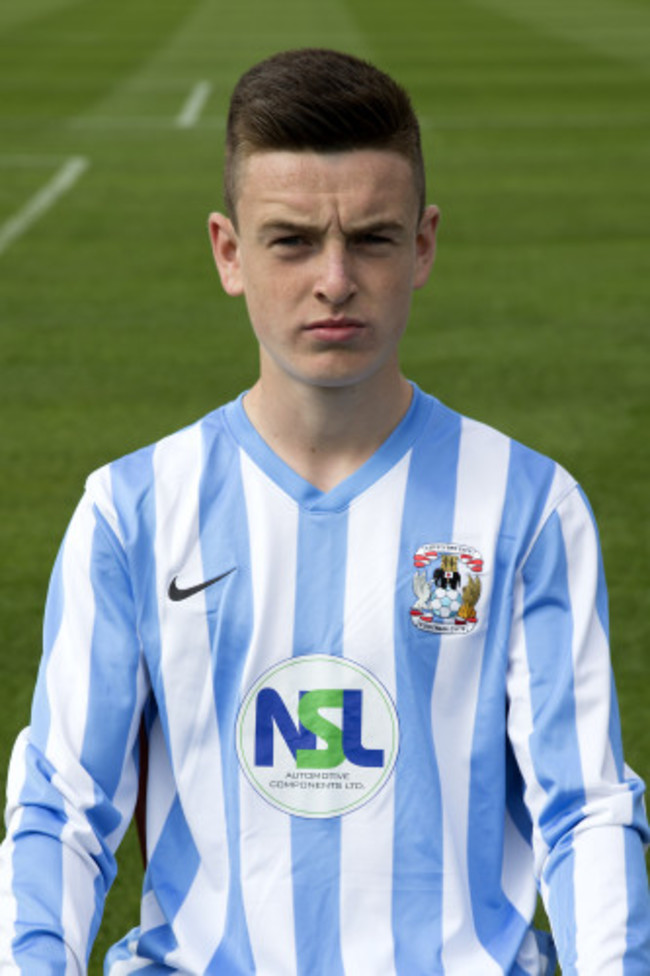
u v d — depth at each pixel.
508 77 26.86
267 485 2.29
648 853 4.10
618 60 29.72
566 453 7.88
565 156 18.42
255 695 2.24
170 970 2.29
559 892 2.11
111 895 4.08
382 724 2.23
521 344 10.09
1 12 45.00
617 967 2.00
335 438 2.29
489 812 2.25
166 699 2.28
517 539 2.28
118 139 19.72
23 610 5.97
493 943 2.24
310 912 2.22
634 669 5.41
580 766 2.17
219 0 50.16
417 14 42.38
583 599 2.27
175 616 2.27
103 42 34.09
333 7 45.66
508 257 12.91
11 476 7.57
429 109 22.73
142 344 10.12
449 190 16.14
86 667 2.28
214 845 2.27
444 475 2.30
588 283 11.97
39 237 13.81
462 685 2.25
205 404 8.82
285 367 2.20
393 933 2.22
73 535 2.33
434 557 2.27
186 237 13.75
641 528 6.80
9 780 2.27
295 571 2.27
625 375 9.34
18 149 18.95
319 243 2.12
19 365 9.62
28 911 2.08
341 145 2.08
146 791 2.36
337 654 2.24
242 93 2.13
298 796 2.24
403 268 2.15
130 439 8.18
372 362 2.17
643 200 15.55
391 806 2.22
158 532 2.29
